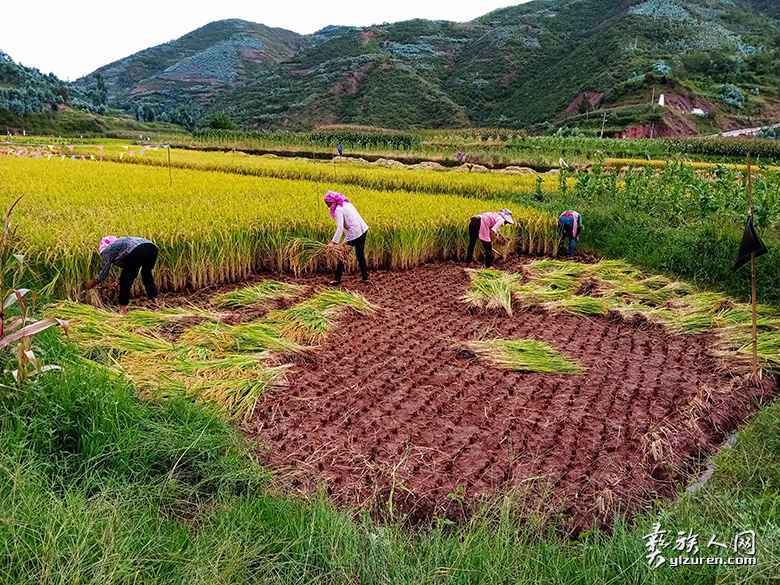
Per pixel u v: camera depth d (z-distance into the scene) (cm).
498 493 383
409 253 1006
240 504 337
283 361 563
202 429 400
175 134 5653
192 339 584
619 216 1202
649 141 3991
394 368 574
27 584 249
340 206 833
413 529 358
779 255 858
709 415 511
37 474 321
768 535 308
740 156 3516
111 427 370
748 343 651
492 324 729
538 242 1180
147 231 767
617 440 463
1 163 1744
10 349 427
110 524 286
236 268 873
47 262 663
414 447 438
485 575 292
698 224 1131
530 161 3070
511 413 497
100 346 533
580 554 324
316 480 390
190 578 274
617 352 656
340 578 293
